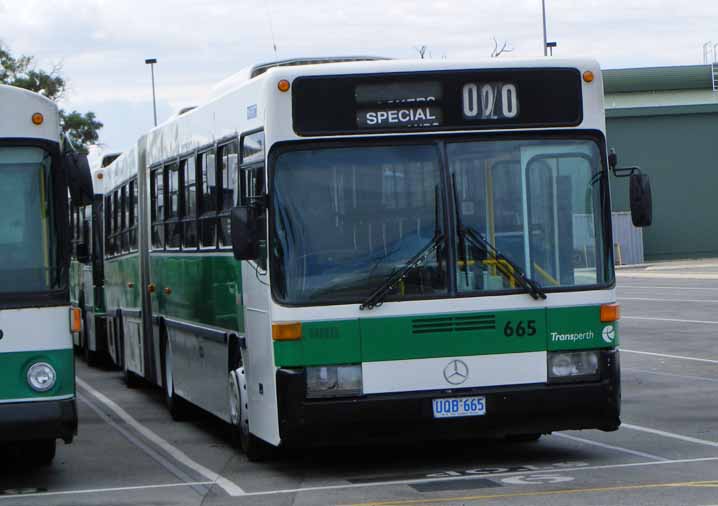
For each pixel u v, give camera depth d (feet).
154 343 62.13
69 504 36.91
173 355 56.95
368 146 38.99
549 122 39.83
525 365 38.81
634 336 94.02
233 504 35.63
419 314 38.37
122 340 73.92
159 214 59.52
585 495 34.40
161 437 52.49
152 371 63.87
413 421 38.14
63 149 39.37
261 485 38.91
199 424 56.80
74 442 51.67
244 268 42.11
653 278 187.42
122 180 72.08
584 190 39.78
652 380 66.49
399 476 39.34
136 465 44.73
